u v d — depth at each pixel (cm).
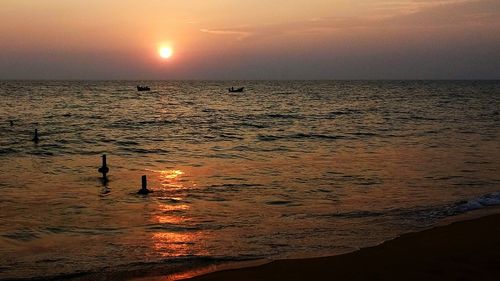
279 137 4344
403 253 1203
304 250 1277
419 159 2988
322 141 4028
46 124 5506
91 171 2662
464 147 3553
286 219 1620
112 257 1249
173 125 5578
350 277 1066
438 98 12019
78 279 1100
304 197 1964
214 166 2811
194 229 1512
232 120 6241
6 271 1151
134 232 1485
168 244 1357
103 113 7238
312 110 8050
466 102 10238
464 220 1505
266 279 1067
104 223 1593
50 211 1758
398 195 1977
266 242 1361
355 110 7988
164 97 12800
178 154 3344
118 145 3828
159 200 1939
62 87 19812
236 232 1471
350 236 1402
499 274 1050
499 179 2311
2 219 1636
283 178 2397
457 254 1181
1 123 5550
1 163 2927
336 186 2183
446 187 2131
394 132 4712
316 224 1550
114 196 2023
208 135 4556
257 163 2903
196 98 12412
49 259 1238
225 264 1184
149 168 2759
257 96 13588
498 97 12369
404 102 10381
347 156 3155
